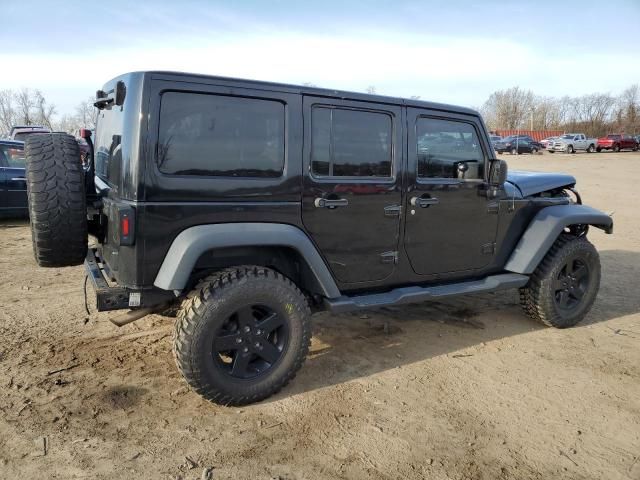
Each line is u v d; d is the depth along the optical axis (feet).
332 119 11.70
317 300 12.24
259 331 10.75
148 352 13.30
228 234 10.22
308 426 10.33
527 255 15.11
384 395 11.66
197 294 10.27
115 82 11.03
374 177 12.41
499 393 11.93
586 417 11.02
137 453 9.25
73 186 10.27
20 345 13.47
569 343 15.03
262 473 8.89
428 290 13.39
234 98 10.46
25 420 10.08
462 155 14.08
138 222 9.64
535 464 9.41
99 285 10.41
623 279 22.22
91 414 10.40
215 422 10.32
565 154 132.57
